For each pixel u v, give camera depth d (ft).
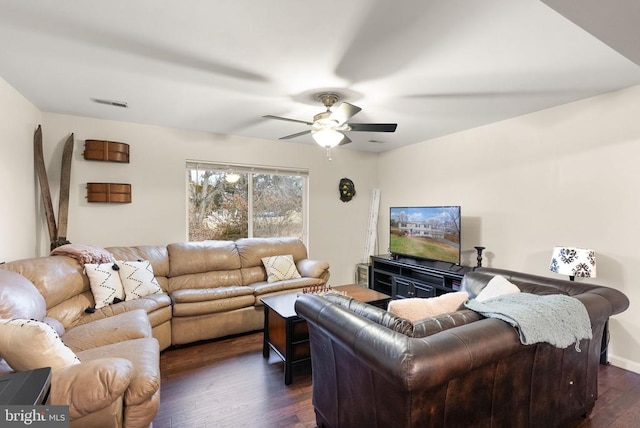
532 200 10.85
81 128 11.32
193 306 10.27
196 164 13.57
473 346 4.15
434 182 14.61
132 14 5.41
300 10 5.26
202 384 8.04
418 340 4.03
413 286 13.41
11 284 6.07
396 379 3.77
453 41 6.20
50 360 4.36
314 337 6.24
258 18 5.50
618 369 8.76
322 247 16.66
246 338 11.03
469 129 12.91
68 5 5.17
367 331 4.49
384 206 17.75
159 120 11.83
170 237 12.94
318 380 6.31
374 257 15.98
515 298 5.84
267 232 15.47
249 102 9.74
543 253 10.58
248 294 11.30
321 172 16.52
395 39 6.13
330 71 7.55
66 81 8.26
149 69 7.53
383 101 9.61
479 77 7.88
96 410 4.28
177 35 6.07
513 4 5.04
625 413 6.85
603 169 9.13
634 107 8.52
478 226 12.64
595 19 4.40
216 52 6.70
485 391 4.73
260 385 8.00
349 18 5.48
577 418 6.62
